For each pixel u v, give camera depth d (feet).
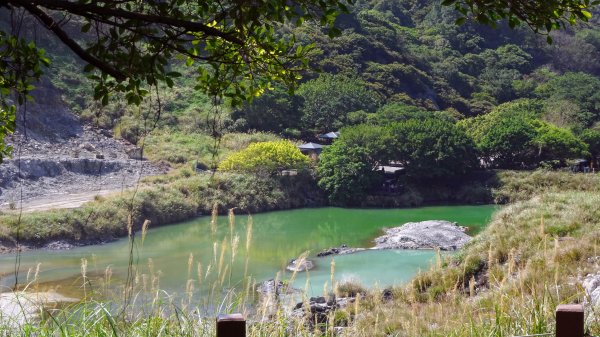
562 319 10.77
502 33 442.50
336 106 255.70
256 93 18.44
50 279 84.84
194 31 15.46
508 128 224.33
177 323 18.45
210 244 117.29
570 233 64.18
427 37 416.26
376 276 93.30
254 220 156.56
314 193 190.39
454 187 208.13
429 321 25.89
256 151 186.60
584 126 298.56
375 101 281.33
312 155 207.72
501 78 377.30
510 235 67.00
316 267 100.22
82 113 204.85
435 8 462.60
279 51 17.56
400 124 208.44
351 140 199.31
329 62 307.78
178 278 84.58
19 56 15.99
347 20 365.20
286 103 240.94
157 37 15.31
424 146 203.92
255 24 15.57
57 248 111.65
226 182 172.76
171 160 191.93
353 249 117.39
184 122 215.92
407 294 51.55
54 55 226.17
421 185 206.49
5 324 18.04
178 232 133.39
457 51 406.21
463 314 22.95
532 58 429.38
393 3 468.34
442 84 349.61
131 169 179.52
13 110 19.53
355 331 24.64
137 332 17.58
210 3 16.22
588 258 48.26
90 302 19.02
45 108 197.88
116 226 124.88
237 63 17.28
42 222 115.75
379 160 201.98
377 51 352.69
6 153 20.03
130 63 15.34
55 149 183.83
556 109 301.02
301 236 134.41
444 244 121.39
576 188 193.98
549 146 224.33
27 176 157.48
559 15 15.79
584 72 429.38
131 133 202.49
